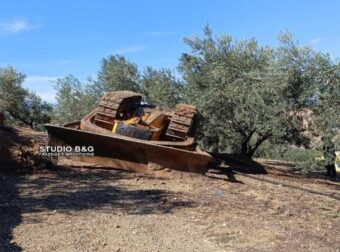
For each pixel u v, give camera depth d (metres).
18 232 6.41
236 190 10.21
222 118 15.76
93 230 6.69
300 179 14.09
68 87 25.77
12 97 35.53
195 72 16.34
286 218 8.05
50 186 9.25
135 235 6.59
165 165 10.98
